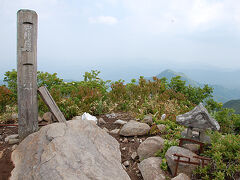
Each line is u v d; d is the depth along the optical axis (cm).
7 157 328
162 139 384
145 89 777
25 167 278
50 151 283
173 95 800
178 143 359
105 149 330
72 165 256
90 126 373
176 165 290
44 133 329
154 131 447
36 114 378
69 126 351
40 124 448
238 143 299
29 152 305
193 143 354
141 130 453
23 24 338
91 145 321
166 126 454
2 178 272
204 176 283
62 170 244
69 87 793
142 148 375
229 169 264
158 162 322
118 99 723
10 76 687
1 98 561
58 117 410
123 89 766
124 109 681
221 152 298
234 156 287
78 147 299
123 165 349
